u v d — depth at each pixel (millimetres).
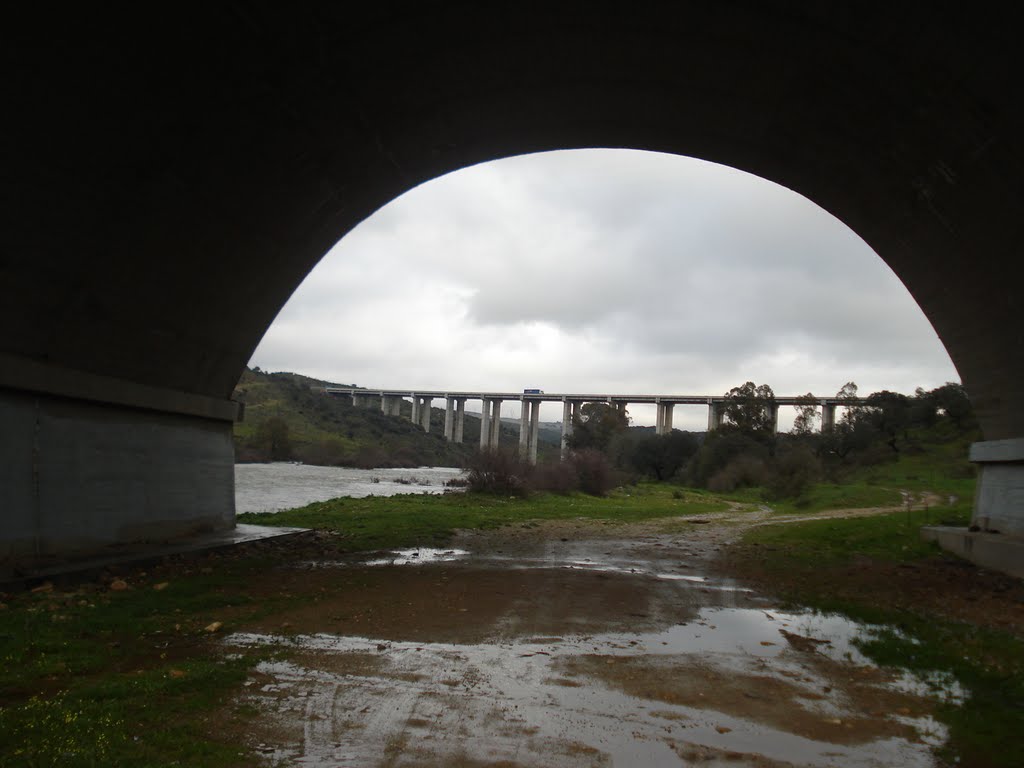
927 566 14883
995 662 7688
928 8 9523
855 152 13656
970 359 16062
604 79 13203
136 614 8641
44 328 11141
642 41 11969
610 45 12094
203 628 8188
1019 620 9922
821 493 43438
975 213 12719
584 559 15438
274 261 15617
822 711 6070
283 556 14242
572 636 8484
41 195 9836
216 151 11758
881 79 11328
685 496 49750
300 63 11031
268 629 8297
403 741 5102
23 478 10930
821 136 13680
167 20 9180
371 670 6820
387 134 13820
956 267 14430
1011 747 5328
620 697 6270
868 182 14375
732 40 11664
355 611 9445
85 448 12273
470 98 13500
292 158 13078
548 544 17891
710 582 12891
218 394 16781
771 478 54219
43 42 8383
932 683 6965
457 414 133000
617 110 14438
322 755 4797
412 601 10227
